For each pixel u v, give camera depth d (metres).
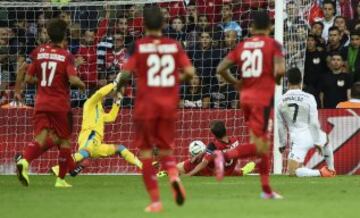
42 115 39.06
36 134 39.25
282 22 52.38
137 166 49.22
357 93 52.66
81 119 54.03
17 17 60.31
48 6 58.72
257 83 31.58
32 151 39.34
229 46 57.53
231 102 56.03
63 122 39.25
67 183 43.19
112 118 48.25
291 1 56.09
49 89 38.91
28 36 59.53
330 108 55.28
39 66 38.84
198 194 35.19
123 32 58.97
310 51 57.31
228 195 34.62
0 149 54.62
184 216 26.56
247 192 36.25
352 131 51.91
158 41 28.44
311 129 48.09
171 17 59.16
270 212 27.72
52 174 51.69
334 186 40.38
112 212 28.12
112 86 47.66
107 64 58.44
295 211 28.05
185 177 47.75
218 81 56.56
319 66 57.09
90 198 33.91
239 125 53.06
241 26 58.78
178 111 53.72
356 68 56.72
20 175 39.34
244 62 31.77
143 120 28.09
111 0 60.44
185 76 28.50
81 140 47.59
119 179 47.38
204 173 48.53
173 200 32.53
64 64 38.69
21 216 27.47
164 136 28.20
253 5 58.56
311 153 51.56
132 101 55.66
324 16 59.72
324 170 48.84
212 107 56.03
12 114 54.59
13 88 58.22
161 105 28.06
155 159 48.59
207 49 57.62
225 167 48.12
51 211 28.80
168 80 28.31
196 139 53.59
